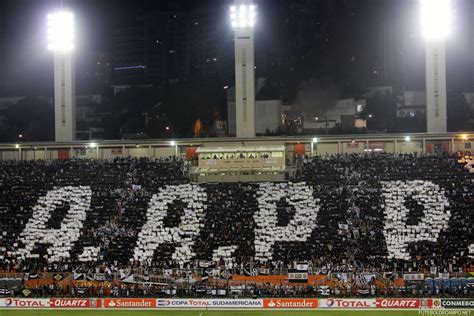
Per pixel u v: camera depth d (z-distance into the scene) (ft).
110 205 334.85
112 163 370.53
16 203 338.34
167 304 257.34
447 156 352.90
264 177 352.90
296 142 376.48
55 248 306.14
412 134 369.91
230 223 314.76
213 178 354.54
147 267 285.23
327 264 278.87
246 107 376.27
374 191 329.93
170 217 322.34
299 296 257.96
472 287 257.96
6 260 299.17
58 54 389.39
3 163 379.35
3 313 252.83
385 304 249.34
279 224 311.88
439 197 321.11
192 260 291.38
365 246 291.99
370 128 587.68
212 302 256.32
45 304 262.67
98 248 304.30
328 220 312.71
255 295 261.24
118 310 256.32
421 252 285.02
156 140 382.63
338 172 347.77
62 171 364.99
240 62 376.07
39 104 643.86
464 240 291.58
